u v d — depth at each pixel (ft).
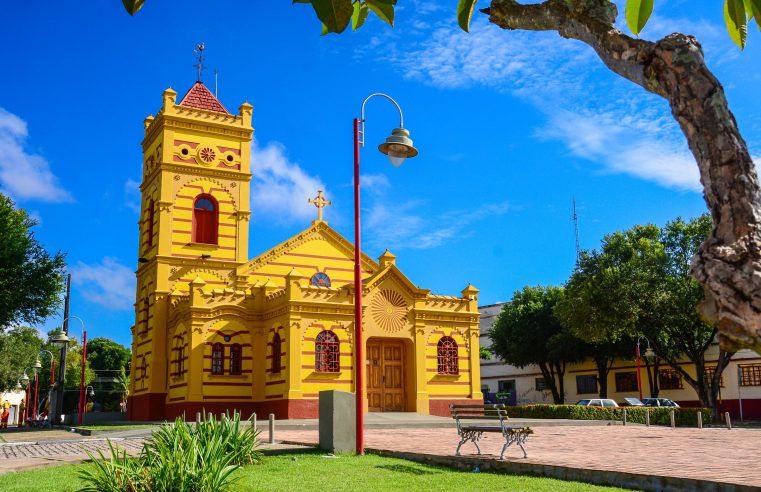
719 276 8.91
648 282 150.10
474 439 52.54
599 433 80.43
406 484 40.16
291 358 112.88
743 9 11.95
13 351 210.59
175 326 123.75
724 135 9.75
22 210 135.95
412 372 124.16
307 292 116.78
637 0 11.93
